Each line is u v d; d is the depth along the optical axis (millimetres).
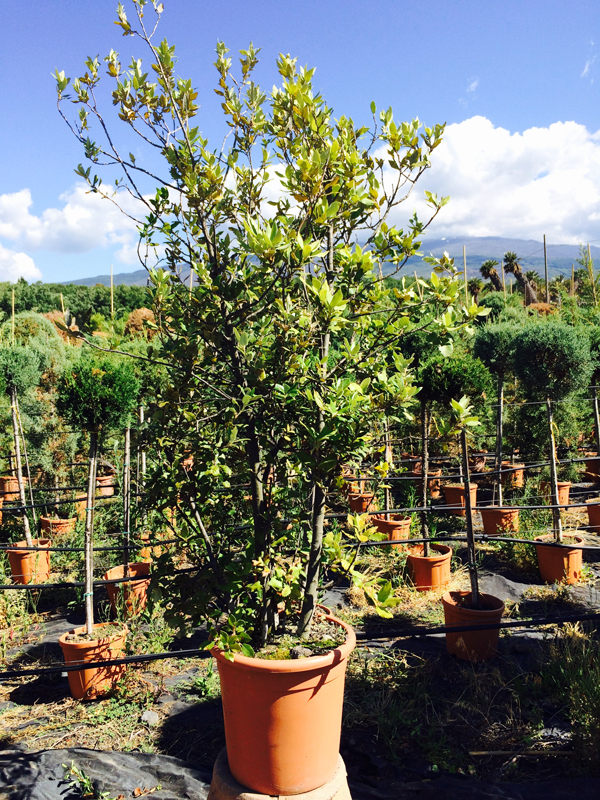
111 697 3674
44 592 5715
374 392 2426
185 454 2332
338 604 5059
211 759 2973
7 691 3865
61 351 9688
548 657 3875
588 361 6598
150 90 2422
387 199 2510
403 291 2406
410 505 7105
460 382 5410
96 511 7047
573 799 2484
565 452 8625
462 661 3953
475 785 2625
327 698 2148
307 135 2445
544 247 24594
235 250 2451
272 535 2551
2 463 9312
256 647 2338
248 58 2527
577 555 5395
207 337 2379
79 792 2639
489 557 6223
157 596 2402
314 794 2127
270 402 2334
